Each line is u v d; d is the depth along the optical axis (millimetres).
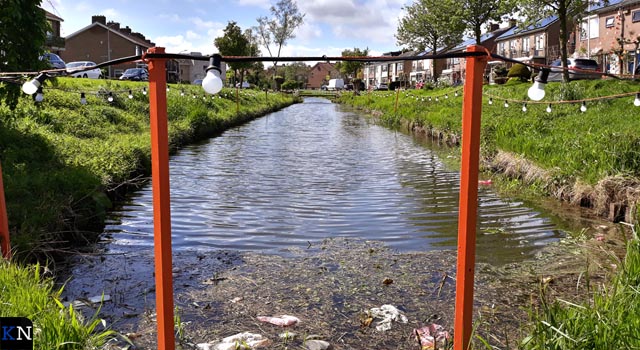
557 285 5492
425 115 23688
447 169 13203
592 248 6789
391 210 8906
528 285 5496
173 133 17422
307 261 6289
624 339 3252
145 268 6113
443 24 41375
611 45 37469
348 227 7875
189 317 4719
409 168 13398
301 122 30484
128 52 59969
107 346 4039
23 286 4242
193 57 2652
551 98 19312
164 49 2729
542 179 10172
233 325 4566
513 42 54812
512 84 28969
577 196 9078
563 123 13969
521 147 11797
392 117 28094
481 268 6039
